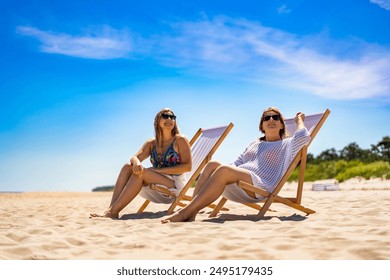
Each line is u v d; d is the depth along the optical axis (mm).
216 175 4059
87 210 6594
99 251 2738
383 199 6328
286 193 10930
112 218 4664
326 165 19141
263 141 4656
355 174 16016
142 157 5160
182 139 5039
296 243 2791
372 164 16469
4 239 2984
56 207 7527
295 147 4305
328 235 3006
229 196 4324
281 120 4629
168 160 5020
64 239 3033
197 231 3350
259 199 4316
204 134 5684
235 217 4273
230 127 5328
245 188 4039
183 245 2871
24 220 4695
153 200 5090
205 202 4035
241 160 4672
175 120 5113
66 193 19766
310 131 4578
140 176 4766
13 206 8055
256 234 3164
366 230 3162
